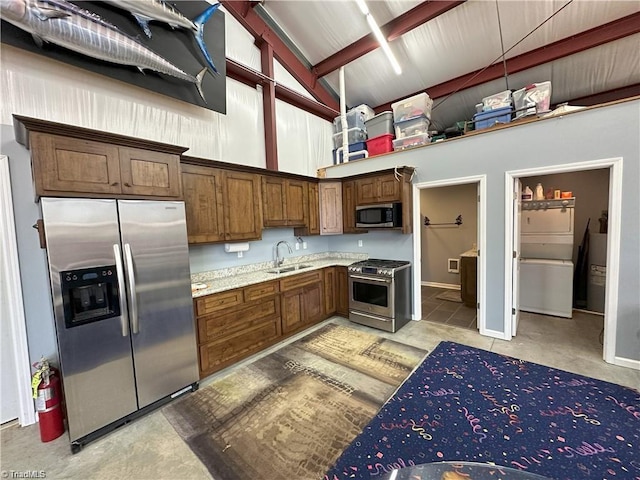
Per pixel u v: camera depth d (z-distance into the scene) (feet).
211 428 6.31
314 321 12.48
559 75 13.12
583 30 11.16
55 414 6.17
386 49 11.64
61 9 6.15
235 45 11.48
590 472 4.86
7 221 6.53
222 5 10.75
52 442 6.07
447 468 3.96
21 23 5.75
